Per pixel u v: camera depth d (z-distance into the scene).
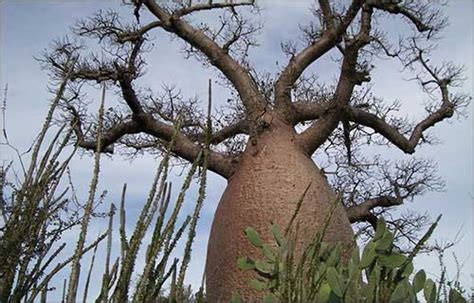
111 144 13.95
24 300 1.86
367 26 12.45
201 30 14.16
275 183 10.73
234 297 4.07
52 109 2.08
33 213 1.93
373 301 2.88
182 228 1.88
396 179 18.41
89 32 14.21
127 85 13.18
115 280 1.85
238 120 14.95
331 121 11.93
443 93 16.75
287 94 12.27
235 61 12.95
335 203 3.20
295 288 2.79
